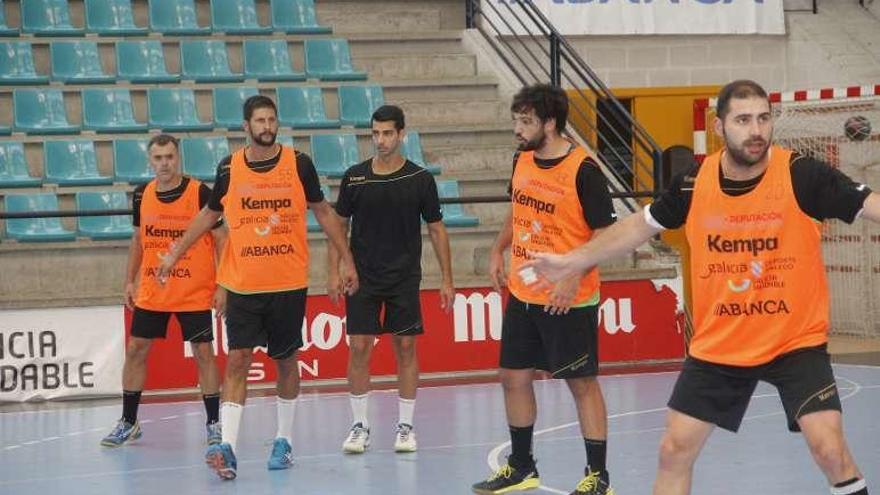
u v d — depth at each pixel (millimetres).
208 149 39469
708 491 19781
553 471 21531
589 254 13695
